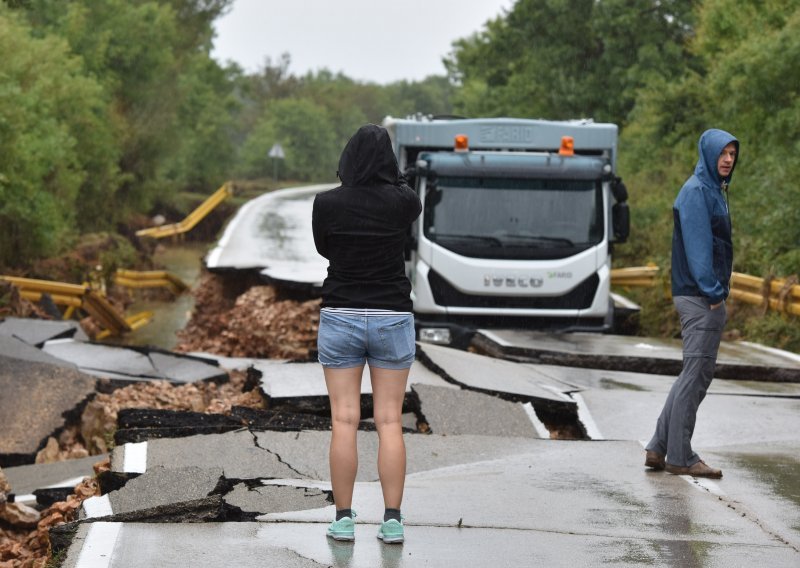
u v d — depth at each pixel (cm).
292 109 15438
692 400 968
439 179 2116
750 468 1013
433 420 1277
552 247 2117
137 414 1209
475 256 2108
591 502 868
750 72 2755
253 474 958
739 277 2281
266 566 675
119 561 677
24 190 4241
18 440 1539
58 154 4409
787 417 1326
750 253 2469
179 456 1015
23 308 2981
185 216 9450
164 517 786
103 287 4481
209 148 11631
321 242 715
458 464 1039
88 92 5553
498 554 713
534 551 722
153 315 4641
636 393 1477
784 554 729
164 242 8656
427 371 1568
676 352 1825
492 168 2120
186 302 5259
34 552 973
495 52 6650
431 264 2109
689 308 947
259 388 1481
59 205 5003
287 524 783
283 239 4231
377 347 714
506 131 2236
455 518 809
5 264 4422
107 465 1064
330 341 714
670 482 946
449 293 2122
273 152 12556
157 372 2031
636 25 5584
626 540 755
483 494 894
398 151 2234
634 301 2897
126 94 7356
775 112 2789
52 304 3453
